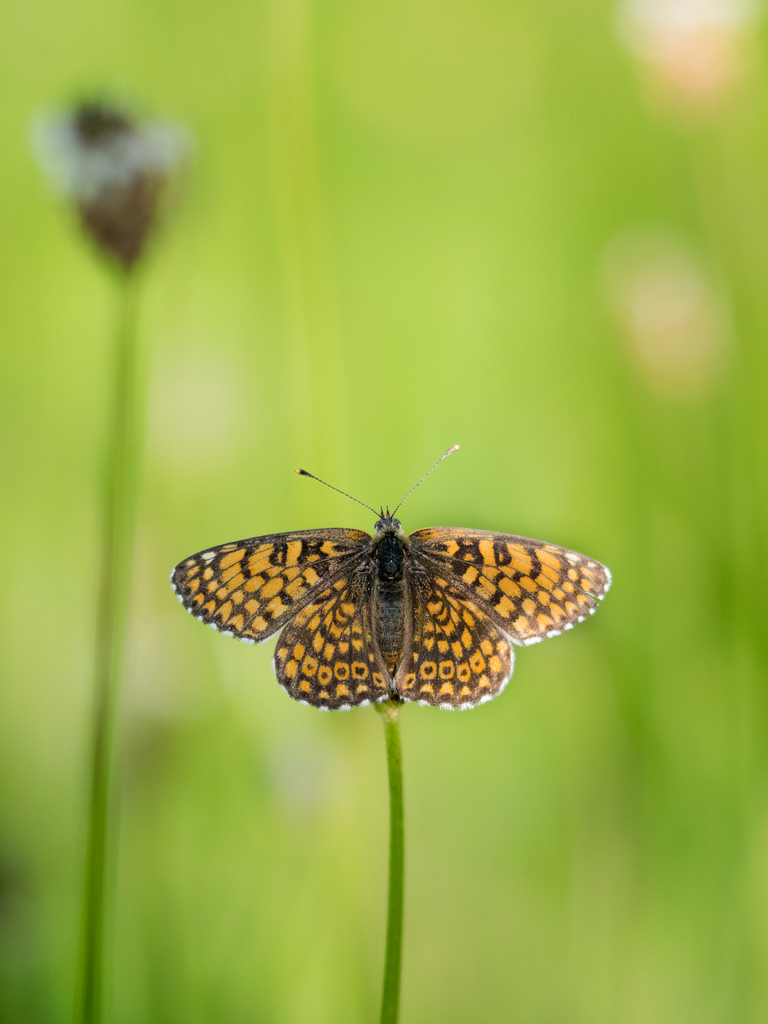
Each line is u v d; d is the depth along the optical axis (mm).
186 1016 415
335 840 421
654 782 429
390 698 379
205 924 422
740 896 420
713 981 417
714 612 437
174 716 425
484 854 436
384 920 430
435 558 413
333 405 433
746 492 443
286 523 454
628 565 446
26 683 443
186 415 448
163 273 457
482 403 468
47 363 471
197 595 410
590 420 462
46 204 476
